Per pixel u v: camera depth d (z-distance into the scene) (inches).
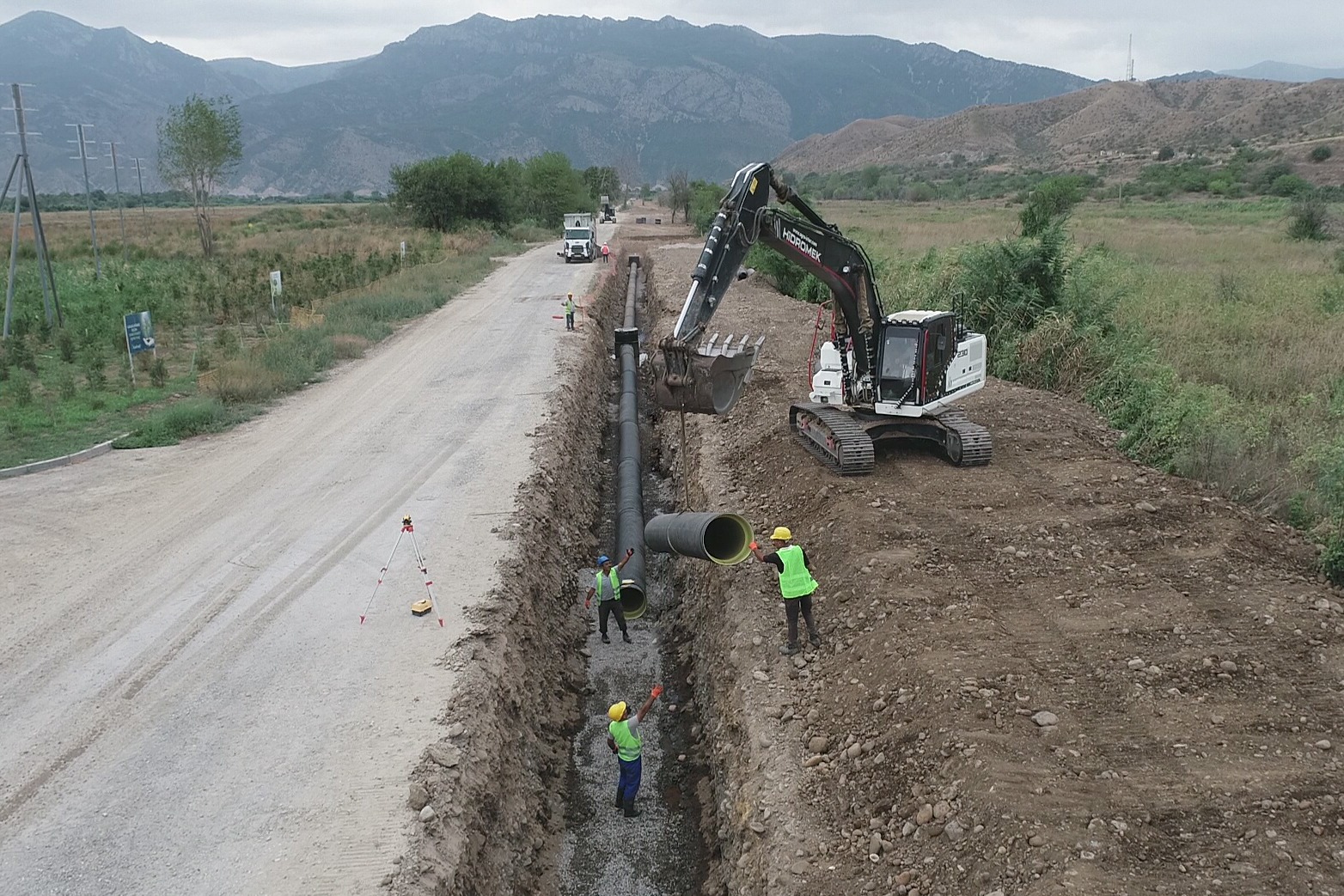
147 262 2009.1
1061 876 264.8
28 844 317.1
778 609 487.5
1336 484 494.3
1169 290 1153.4
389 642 445.7
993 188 4616.1
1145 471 596.4
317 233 2940.5
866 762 349.4
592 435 928.3
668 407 496.4
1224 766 312.2
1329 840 277.6
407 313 1440.7
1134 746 325.4
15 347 1067.9
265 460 729.0
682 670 547.8
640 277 2148.1
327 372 1053.2
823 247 586.6
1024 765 316.5
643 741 489.1
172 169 2219.5
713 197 2965.1
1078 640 398.0
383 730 377.7
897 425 631.8
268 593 498.0
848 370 639.8
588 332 1263.5
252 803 336.8
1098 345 845.2
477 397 914.7
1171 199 3366.1
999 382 855.7
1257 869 267.0
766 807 348.5
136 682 414.3
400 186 3102.9
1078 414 746.8
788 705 406.3
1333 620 401.1
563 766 463.8
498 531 573.6
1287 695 351.9
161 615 474.6
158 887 298.2
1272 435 651.5
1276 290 1119.0
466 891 319.3
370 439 778.8
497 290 1726.1
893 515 538.0
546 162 3683.6
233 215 4402.1
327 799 338.6
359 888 298.4
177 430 799.1
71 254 2151.8
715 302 514.0
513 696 434.6
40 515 613.9
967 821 298.4
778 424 764.0
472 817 345.4
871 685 389.4
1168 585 444.1
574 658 555.5
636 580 605.9
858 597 458.3
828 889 300.7
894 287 1211.9
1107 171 5034.5
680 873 399.5
